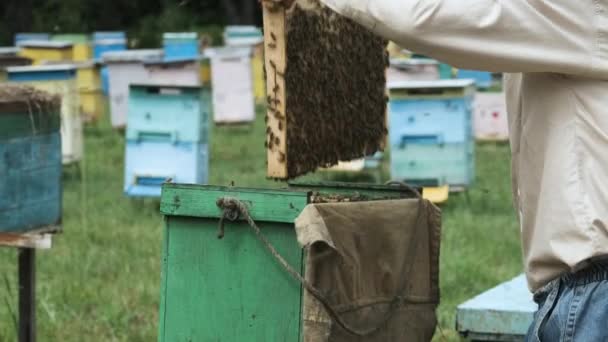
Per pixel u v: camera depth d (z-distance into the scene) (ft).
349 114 11.80
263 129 60.03
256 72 73.31
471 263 26.84
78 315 23.04
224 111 57.06
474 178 39.75
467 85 34.86
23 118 16.94
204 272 11.22
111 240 30.42
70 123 40.88
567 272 9.90
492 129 51.31
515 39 9.65
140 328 22.06
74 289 24.62
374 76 12.37
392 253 10.82
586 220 9.58
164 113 34.73
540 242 10.00
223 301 11.19
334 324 10.04
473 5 9.56
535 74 10.07
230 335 11.20
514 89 10.66
